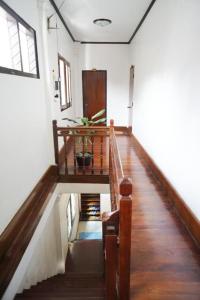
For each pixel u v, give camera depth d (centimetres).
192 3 197
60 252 380
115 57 614
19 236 197
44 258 302
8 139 188
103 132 346
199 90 186
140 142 458
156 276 152
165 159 283
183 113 221
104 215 114
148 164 371
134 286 144
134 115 538
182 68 223
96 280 247
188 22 206
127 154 441
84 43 601
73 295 198
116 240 113
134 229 202
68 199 482
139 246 180
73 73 591
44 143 301
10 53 205
